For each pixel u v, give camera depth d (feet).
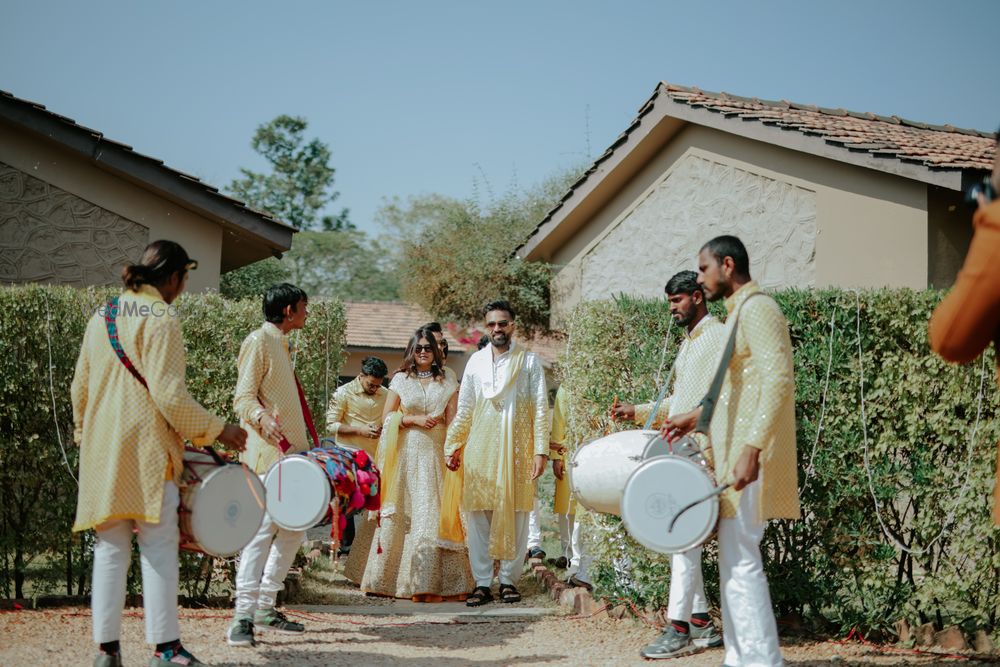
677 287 17.21
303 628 18.97
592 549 21.40
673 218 40.83
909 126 41.14
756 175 36.63
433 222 59.11
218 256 39.83
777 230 35.58
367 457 18.42
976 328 8.64
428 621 20.67
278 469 16.83
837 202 33.30
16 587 20.98
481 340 26.25
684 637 17.03
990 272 8.36
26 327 20.63
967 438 17.66
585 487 16.60
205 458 15.15
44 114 36.60
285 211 167.53
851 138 32.22
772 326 13.79
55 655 15.67
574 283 46.85
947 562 17.93
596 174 43.68
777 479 13.98
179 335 14.39
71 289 21.20
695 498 13.87
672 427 14.73
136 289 14.46
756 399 14.06
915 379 17.95
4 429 20.62
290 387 18.37
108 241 38.99
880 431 18.37
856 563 18.35
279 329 18.40
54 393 20.74
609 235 44.83
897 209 31.24
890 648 17.53
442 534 24.17
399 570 24.58
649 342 20.30
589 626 19.93
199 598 21.67
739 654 14.14
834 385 18.39
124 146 37.35
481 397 23.68
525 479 23.53
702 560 19.63
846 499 18.44
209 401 21.86
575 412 22.40
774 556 18.83
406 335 71.97
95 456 14.06
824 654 17.15
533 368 23.80
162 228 39.37
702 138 39.24
